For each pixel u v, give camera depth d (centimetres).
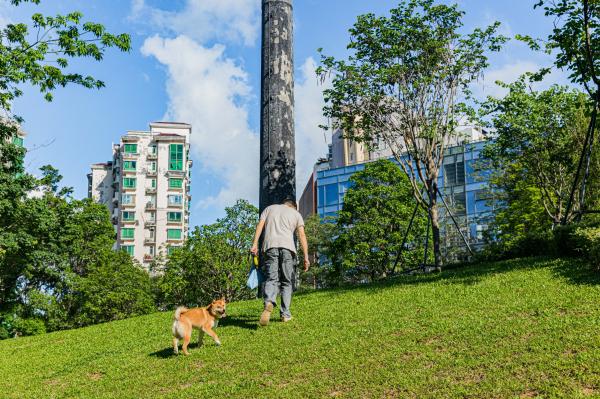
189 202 8844
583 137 2561
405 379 673
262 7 1792
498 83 2820
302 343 886
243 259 4422
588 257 1212
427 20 2080
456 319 902
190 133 9006
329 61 2166
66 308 4191
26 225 3111
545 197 3272
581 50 1617
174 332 927
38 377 992
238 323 1097
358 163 6700
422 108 2134
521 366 659
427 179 2148
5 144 2777
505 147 2809
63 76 1895
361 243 3838
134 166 8125
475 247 4859
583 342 701
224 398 704
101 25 1902
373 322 962
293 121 1722
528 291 1040
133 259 5647
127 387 815
